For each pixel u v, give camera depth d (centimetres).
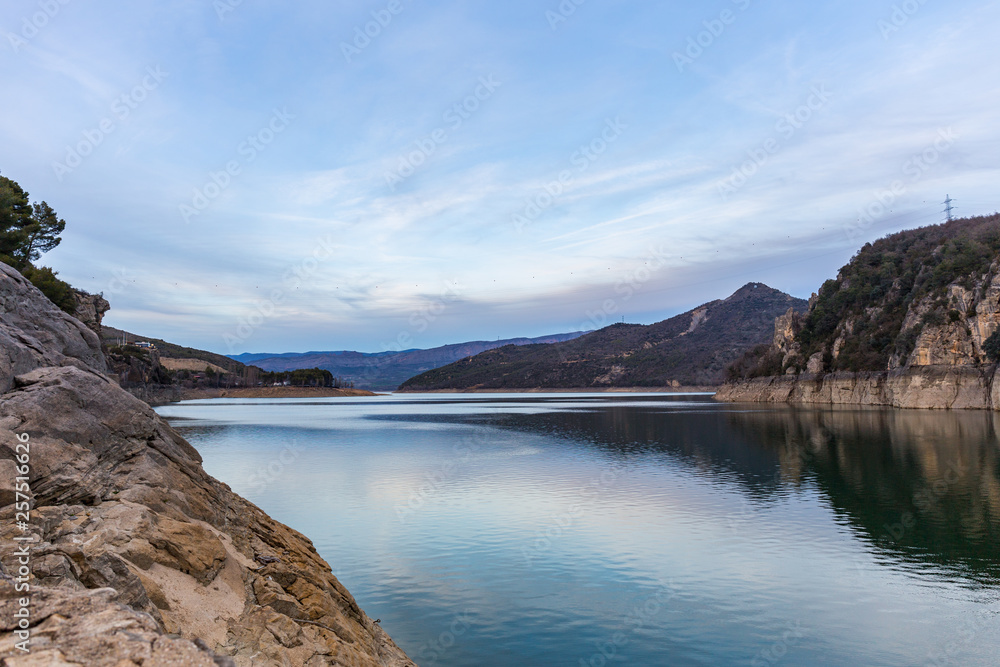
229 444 6247
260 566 1377
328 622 1332
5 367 1291
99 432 1280
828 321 13850
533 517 2919
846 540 2497
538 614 1802
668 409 12131
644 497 3366
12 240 4741
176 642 612
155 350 18100
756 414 9969
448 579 2091
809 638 1630
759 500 3266
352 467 4588
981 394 9050
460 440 6544
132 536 1065
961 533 2570
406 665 1468
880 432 6450
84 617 656
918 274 11938
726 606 1847
